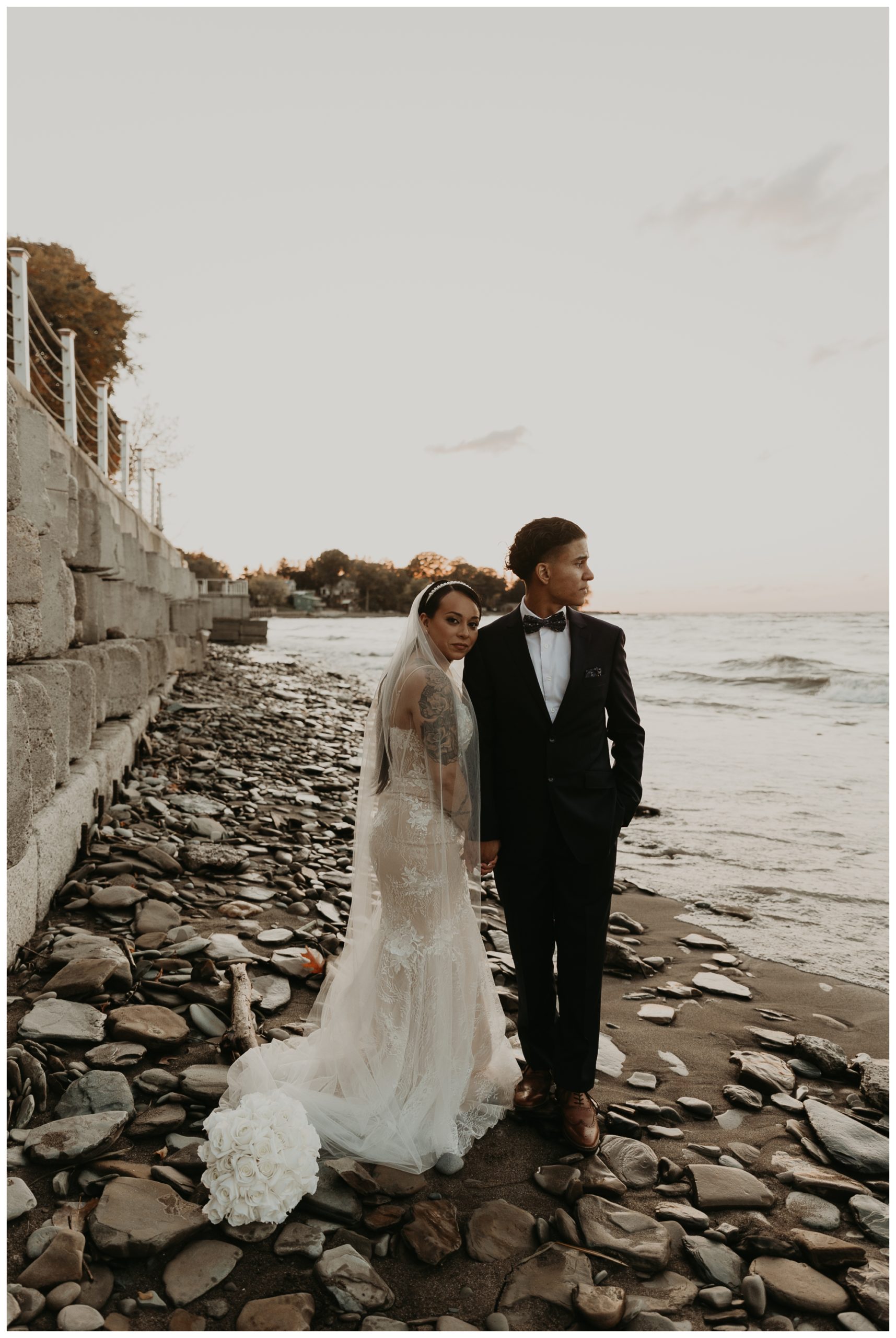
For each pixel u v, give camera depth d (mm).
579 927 2773
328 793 7727
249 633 34625
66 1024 3072
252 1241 2191
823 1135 2828
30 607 4598
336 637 56844
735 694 20562
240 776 7680
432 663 2811
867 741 12859
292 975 3805
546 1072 2996
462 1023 2801
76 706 5445
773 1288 2143
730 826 7562
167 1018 3199
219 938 4031
